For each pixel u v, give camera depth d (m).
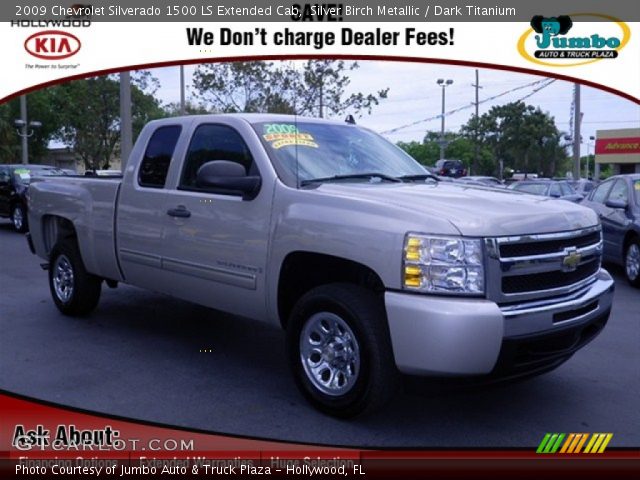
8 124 40.50
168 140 5.84
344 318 4.21
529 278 4.09
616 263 9.84
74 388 5.00
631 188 9.76
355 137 5.74
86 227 6.52
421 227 3.91
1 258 11.77
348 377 4.25
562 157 48.66
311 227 4.39
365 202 4.24
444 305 3.76
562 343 4.25
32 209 7.54
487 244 3.88
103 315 7.21
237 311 5.11
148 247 5.80
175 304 7.75
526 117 44.78
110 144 30.98
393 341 3.91
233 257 4.98
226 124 5.35
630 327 6.94
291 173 4.86
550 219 4.27
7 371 5.38
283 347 6.11
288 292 4.78
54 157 46.03
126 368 5.46
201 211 5.24
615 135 41.41
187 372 5.38
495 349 3.79
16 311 7.42
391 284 3.94
